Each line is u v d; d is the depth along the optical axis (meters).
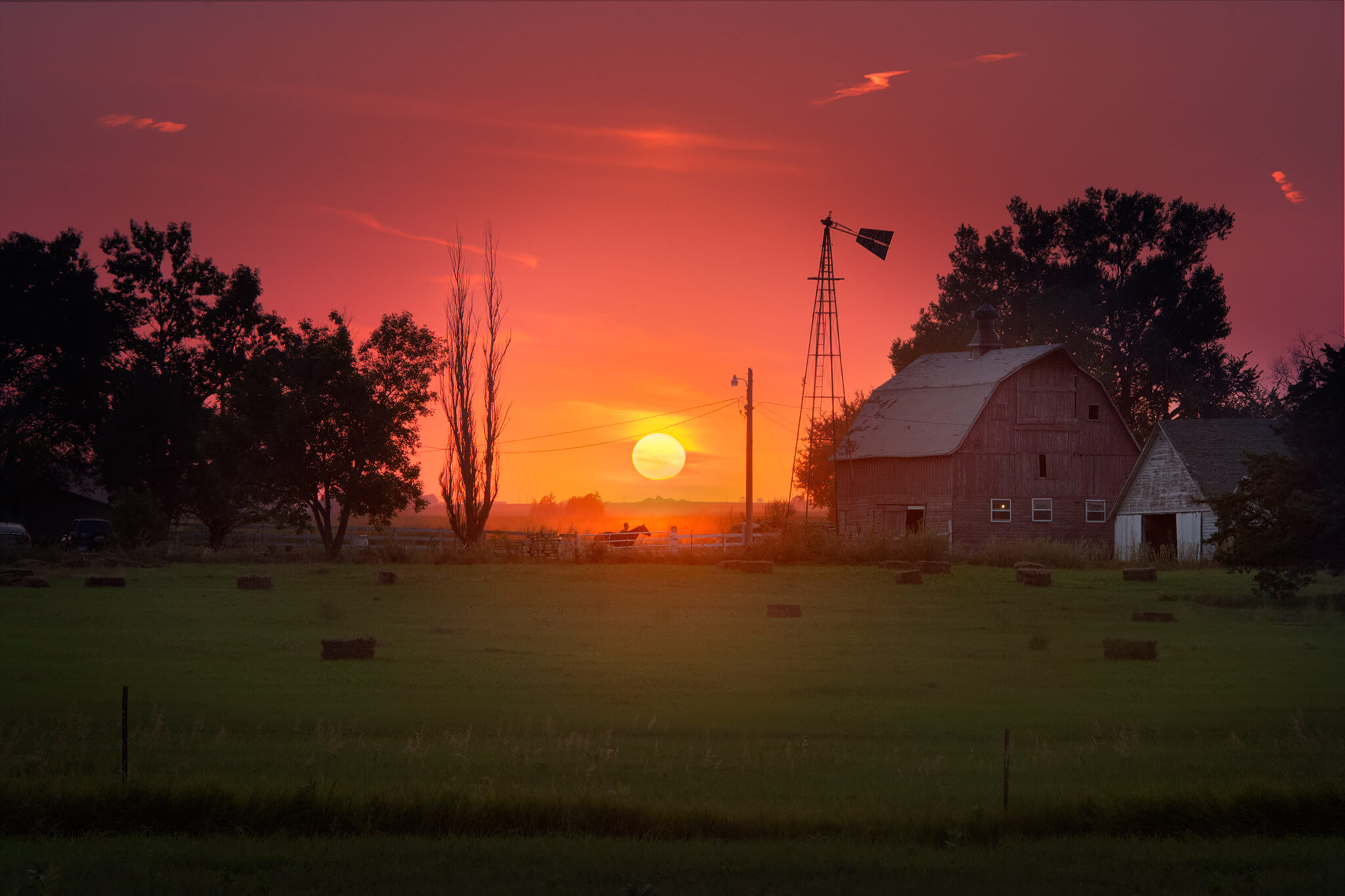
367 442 55.34
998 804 10.91
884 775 12.07
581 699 16.81
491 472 58.62
